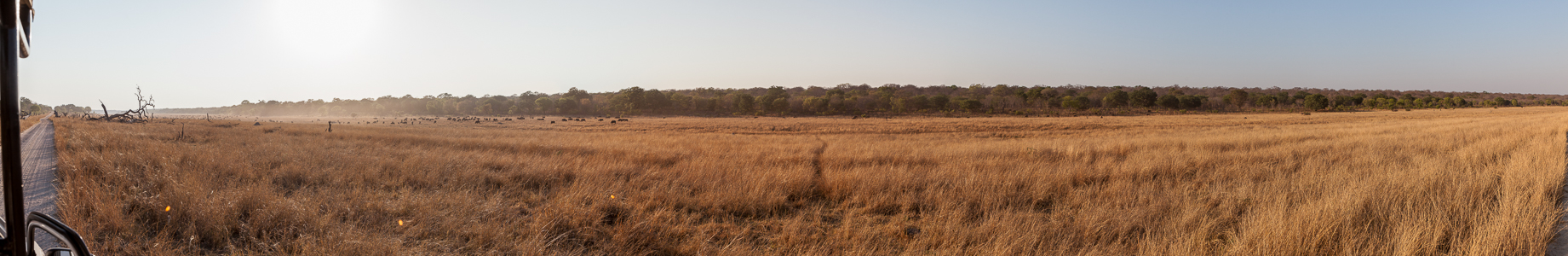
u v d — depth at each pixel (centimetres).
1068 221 471
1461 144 1219
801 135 3225
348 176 727
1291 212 445
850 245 423
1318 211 424
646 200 567
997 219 466
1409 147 1201
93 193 514
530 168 827
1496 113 6306
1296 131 2236
